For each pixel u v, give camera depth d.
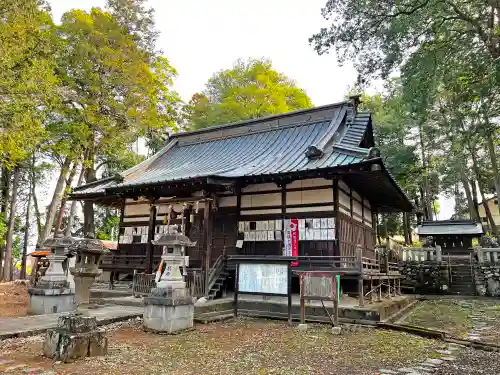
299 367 6.18
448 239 28.03
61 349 6.21
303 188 14.64
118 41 23.97
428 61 13.79
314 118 18.95
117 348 7.14
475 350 7.95
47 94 16.55
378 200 19.58
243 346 7.70
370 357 6.98
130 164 30.02
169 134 23.70
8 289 18.27
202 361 6.41
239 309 12.29
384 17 14.38
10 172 26.88
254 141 19.44
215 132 21.97
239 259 11.70
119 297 13.66
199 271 13.27
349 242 14.99
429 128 29.97
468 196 33.75
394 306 12.88
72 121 22.39
